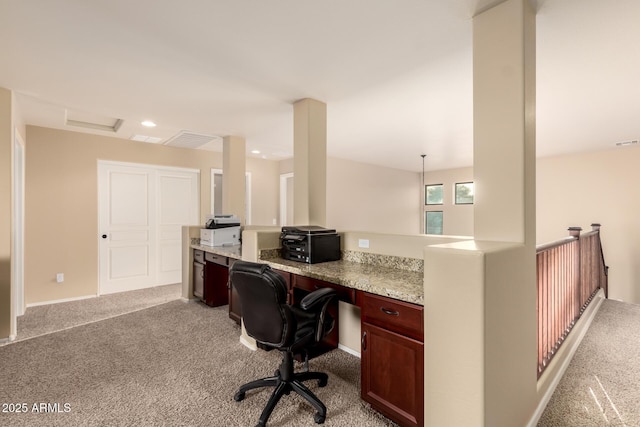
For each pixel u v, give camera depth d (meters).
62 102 3.06
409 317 1.59
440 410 1.40
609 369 2.30
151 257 4.91
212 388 2.04
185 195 5.27
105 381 2.12
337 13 1.69
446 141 4.66
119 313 3.59
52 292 4.03
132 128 4.06
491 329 1.29
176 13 1.69
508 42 1.54
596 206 5.22
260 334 1.81
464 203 7.23
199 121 3.69
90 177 4.34
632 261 4.89
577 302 3.07
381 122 3.68
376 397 1.75
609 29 1.79
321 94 2.84
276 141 4.70
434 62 2.25
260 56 2.17
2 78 2.50
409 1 1.59
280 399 1.92
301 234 2.58
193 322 3.29
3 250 2.67
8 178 2.69
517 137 1.51
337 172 6.26
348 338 2.61
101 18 1.73
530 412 1.66
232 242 3.95
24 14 1.68
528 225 1.56
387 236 2.41
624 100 2.89
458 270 1.32
